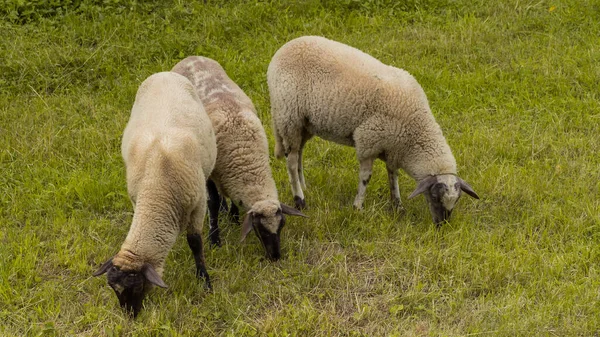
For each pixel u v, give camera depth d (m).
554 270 7.32
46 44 11.66
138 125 7.06
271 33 12.62
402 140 8.00
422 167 8.04
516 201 8.61
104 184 8.65
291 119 8.27
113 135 9.80
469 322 6.72
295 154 8.48
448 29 12.88
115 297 6.96
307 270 7.50
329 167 9.48
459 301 6.99
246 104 8.00
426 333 6.63
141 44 11.90
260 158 7.61
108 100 10.66
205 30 12.36
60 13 12.40
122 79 11.19
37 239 7.73
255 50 12.04
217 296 7.04
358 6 13.49
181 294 7.03
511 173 9.05
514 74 11.43
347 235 8.04
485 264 7.45
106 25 12.19
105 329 6.56
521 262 7.45
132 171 6.74
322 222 8.19
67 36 11.97
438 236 7.93
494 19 13.15
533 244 7.77
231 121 7.59
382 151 8.19
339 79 7.93
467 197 8.67
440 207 7.86
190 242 7.08
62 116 10.27
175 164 6.62
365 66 8.03
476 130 9.96
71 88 11.02
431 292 7.08
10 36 11.81
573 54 11.88
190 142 6.81
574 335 6.51
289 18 13.02
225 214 8.42
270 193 7.52
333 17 13.07
